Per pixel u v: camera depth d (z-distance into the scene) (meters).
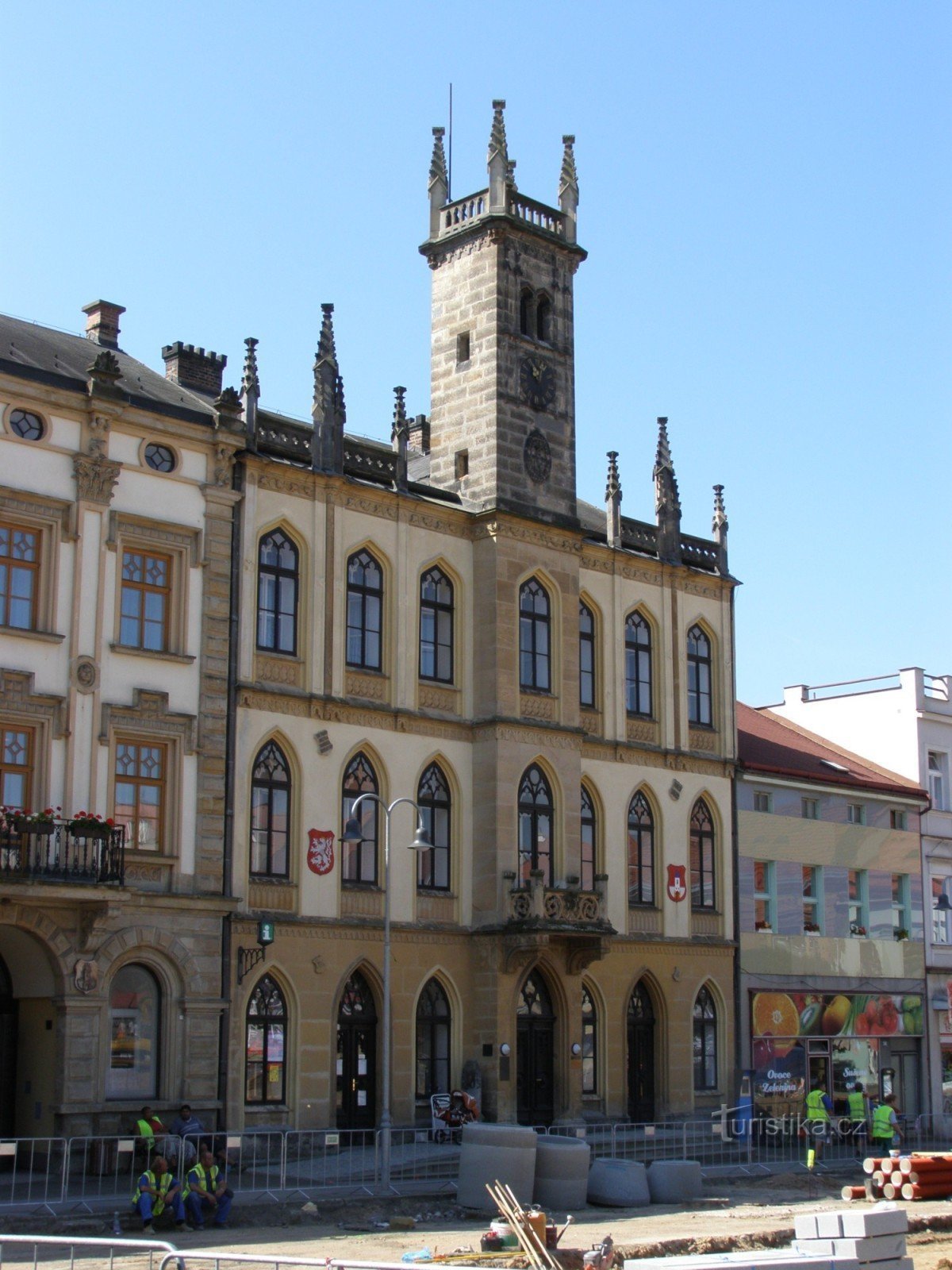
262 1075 41.09
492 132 50.69
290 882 42.38
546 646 49.53
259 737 42.09
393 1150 41.38
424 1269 18.48
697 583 55.75
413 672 46.28
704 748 55.06
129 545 40.00
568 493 50.69
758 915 56.19
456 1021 45.91
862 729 67.00
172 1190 31.00
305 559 44.06
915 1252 30.86
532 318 50.81
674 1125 49.94
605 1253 25.44
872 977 59.62
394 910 44.66
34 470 38.12
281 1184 34.81
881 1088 59.31
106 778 38.44
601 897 47.56
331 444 44.91
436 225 52.00
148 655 39.66
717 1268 22.62
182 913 39.31
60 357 41.75
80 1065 36.56
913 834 63.28
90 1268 23.31
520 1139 33.75
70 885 35.53
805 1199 38.88
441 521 47.81
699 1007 53.09
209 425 41.50
